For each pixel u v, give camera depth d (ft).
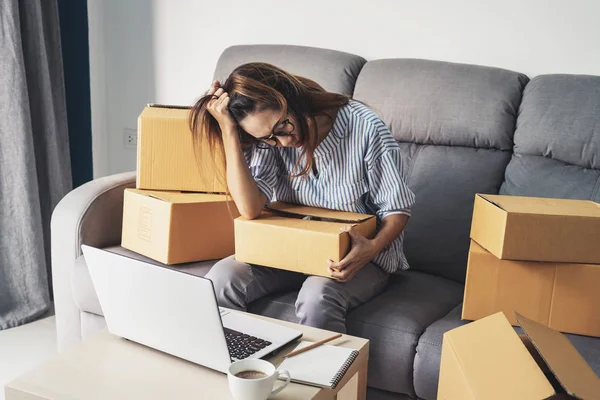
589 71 7.36
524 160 6.93
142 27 9.85
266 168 6.44
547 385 3.86
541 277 5.45
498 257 5.39
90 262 4.82
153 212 6.61
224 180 6.65
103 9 10.05
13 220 8.52
